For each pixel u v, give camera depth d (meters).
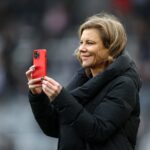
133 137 7.28
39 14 26.95
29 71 7.18
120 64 7.16
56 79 22.22
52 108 7.50
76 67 22.52
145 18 25.94
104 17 7.30
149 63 22.86
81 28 7.27
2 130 19.53
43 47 24.59
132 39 24.27
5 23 26.52
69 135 7.19
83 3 26.89
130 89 7.11
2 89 22.03
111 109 7.01
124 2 26.50
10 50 23.94
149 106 19.94
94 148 7.07
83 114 6.91
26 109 20.16
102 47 7.20
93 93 7.16
